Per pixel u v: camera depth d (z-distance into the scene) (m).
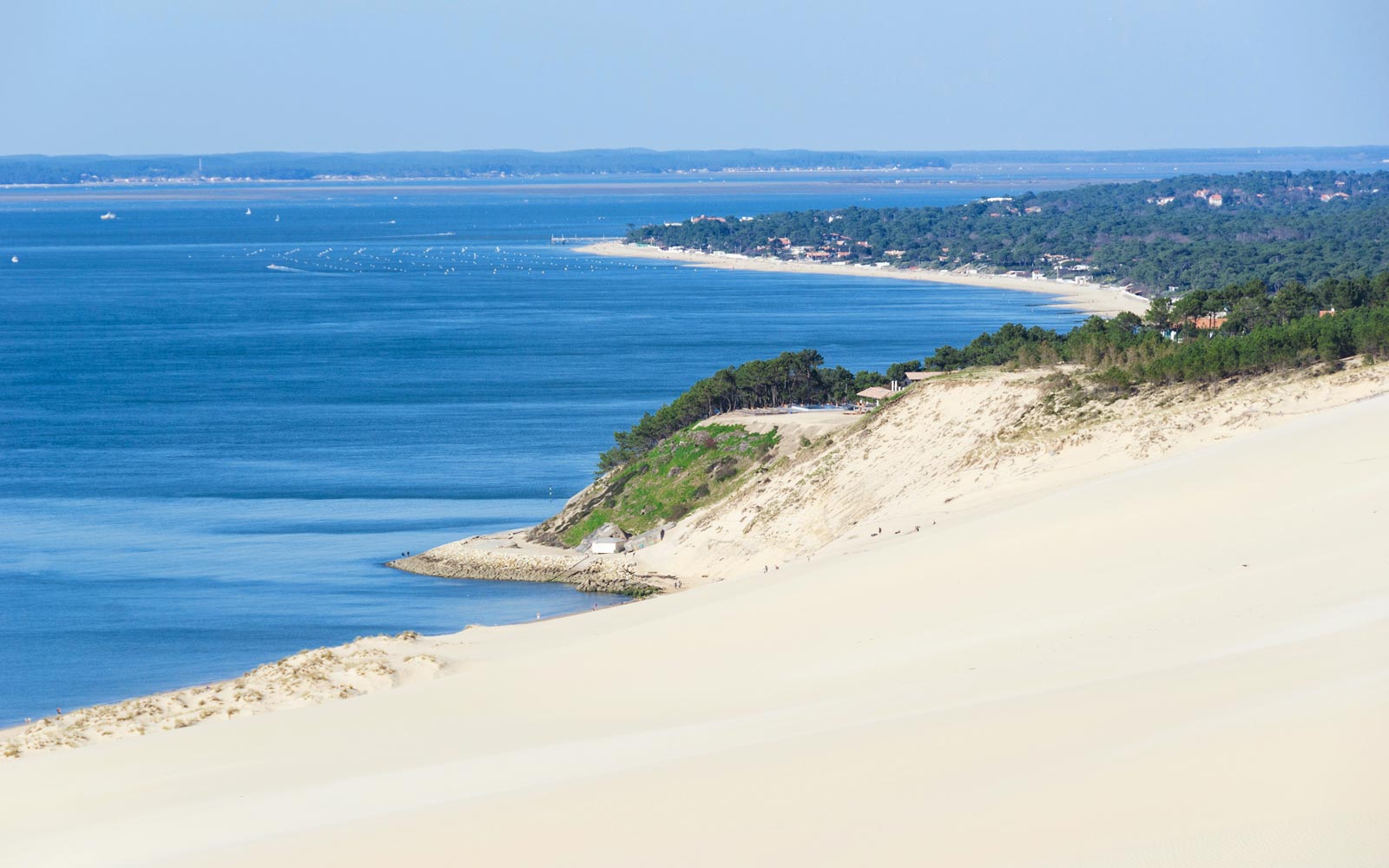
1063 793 60.03
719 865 58.66
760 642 122.50
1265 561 108.50
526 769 88.00
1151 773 60.28
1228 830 52.72
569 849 63.91
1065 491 160.00
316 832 74.56
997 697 84.38
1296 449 148.12
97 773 108.69
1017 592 118.69
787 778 70.06
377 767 98.69
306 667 145.12
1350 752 58.06
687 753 83.56
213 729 120.38
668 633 133.00
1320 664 73.88
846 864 56.47
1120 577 115.12
